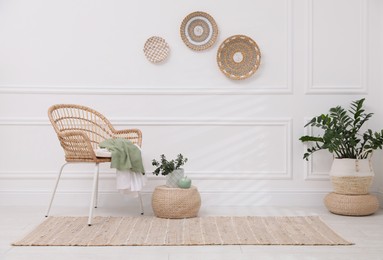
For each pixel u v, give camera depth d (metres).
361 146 3.90
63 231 2.94
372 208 3.49
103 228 3.03
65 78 3.95
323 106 3.97
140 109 3.96
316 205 3.94
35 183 3.93
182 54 3.97
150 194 3.92
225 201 3.94
